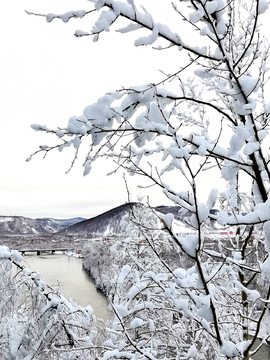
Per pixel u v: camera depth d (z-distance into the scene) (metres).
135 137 2.79
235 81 2.84
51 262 59.47
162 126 2.69
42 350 4.57
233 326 5.19
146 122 2.77
